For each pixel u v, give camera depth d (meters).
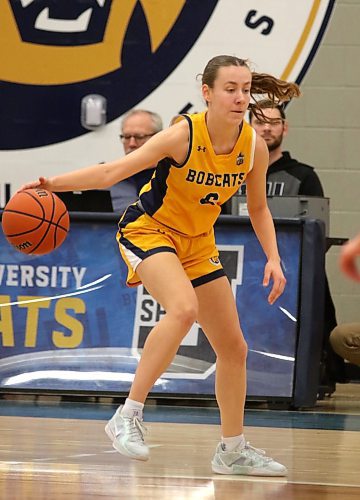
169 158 6.19
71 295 10.38
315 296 10.12
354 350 11.16
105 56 14.06
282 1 13.93
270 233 6.58
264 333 10.16
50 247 6.12
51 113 14.10
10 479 5.93
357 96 14.16
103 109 14.05
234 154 6.20
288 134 14.23
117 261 10.36
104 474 6.21
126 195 11.01
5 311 10.40
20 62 14.10
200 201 6.23
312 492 5.74
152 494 5.53
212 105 6.10
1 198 14.10
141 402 6.13
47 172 14.12
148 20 14.02
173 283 6.05
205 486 5.89
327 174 14.23
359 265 6.52
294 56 14.01
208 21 13.98
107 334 10.32
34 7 14.10
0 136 14.12
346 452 7.41
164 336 6.00
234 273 10.20
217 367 6.50
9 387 10.31
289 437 8.20
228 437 6.45
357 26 14.06
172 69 14.02
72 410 9.70
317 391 10.18
